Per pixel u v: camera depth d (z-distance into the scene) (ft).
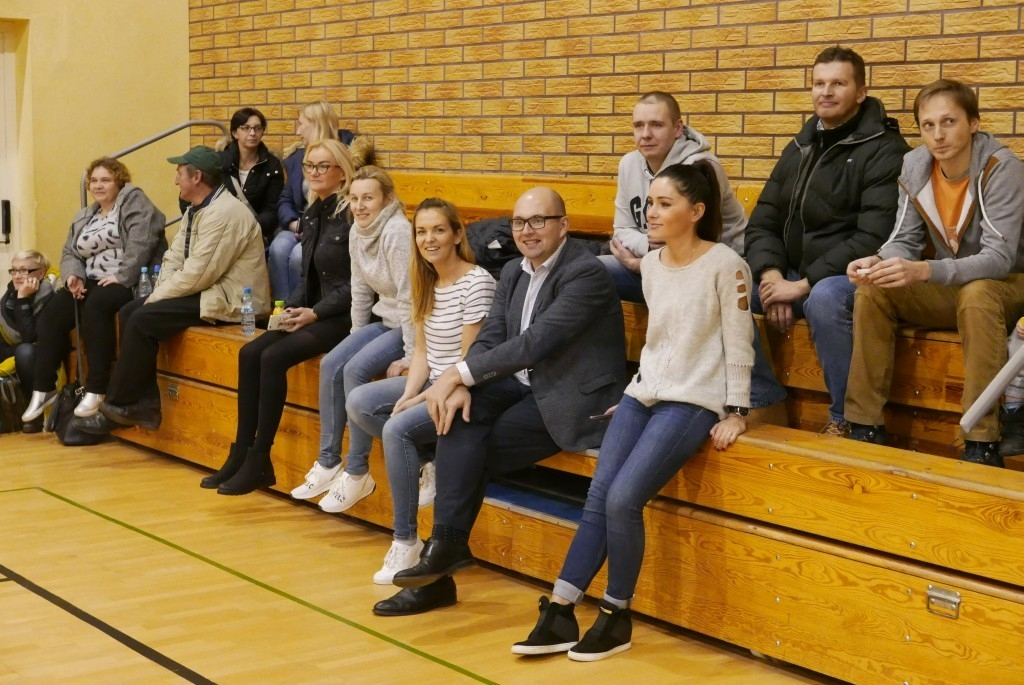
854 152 12.32
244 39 23.15
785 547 10.46
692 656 10.96
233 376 17.11
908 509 9.62
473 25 18.78
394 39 20.10
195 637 11.19
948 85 11.08
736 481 10.81
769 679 10.44
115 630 11.34
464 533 11.93
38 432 20.40
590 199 16.93
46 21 23.07
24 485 16.90
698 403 10.82
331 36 21.26
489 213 18.21
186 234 17.98
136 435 19.30
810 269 12.09
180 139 24.80
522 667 10.57
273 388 15.26
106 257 19.52
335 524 15.20
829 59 12.37
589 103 17.24
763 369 11.64
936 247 11.48
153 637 11.17
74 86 23.47
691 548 11.21
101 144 23.86
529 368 12.06
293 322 15.46
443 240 12.88
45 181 23.32
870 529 9.89
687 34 15.98
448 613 11.99
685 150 13.33
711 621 11.09
